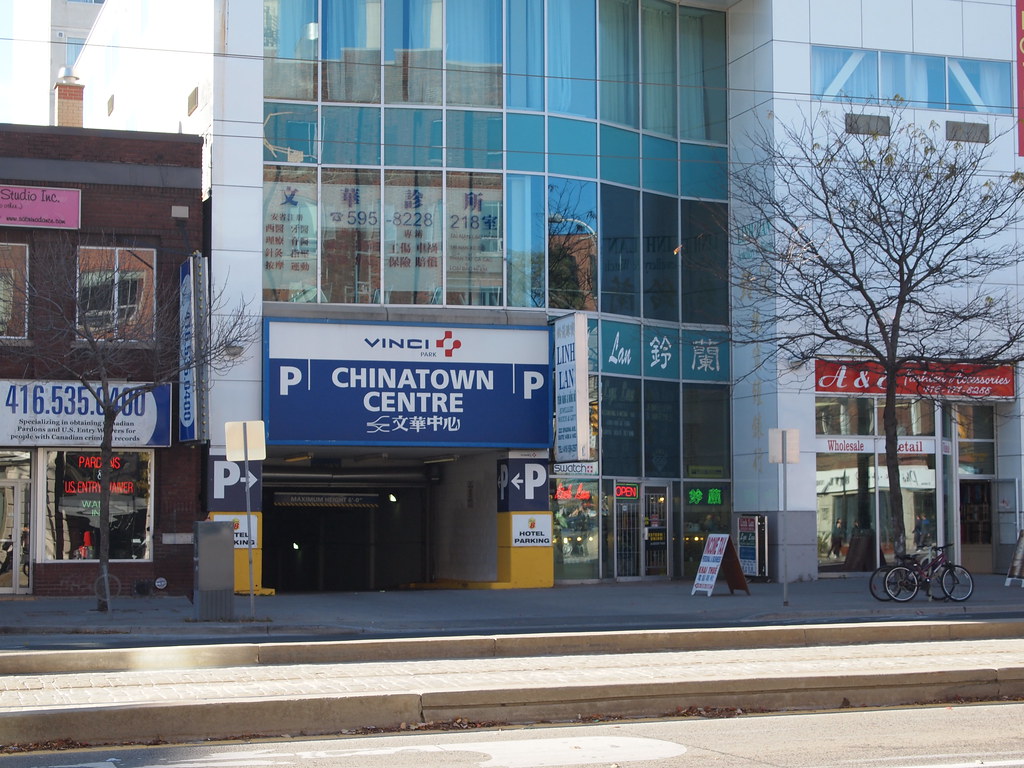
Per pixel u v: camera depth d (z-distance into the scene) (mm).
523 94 27641
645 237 29094
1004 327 27859
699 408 29594
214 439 24781
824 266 24719
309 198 26312
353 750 9000
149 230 24453
